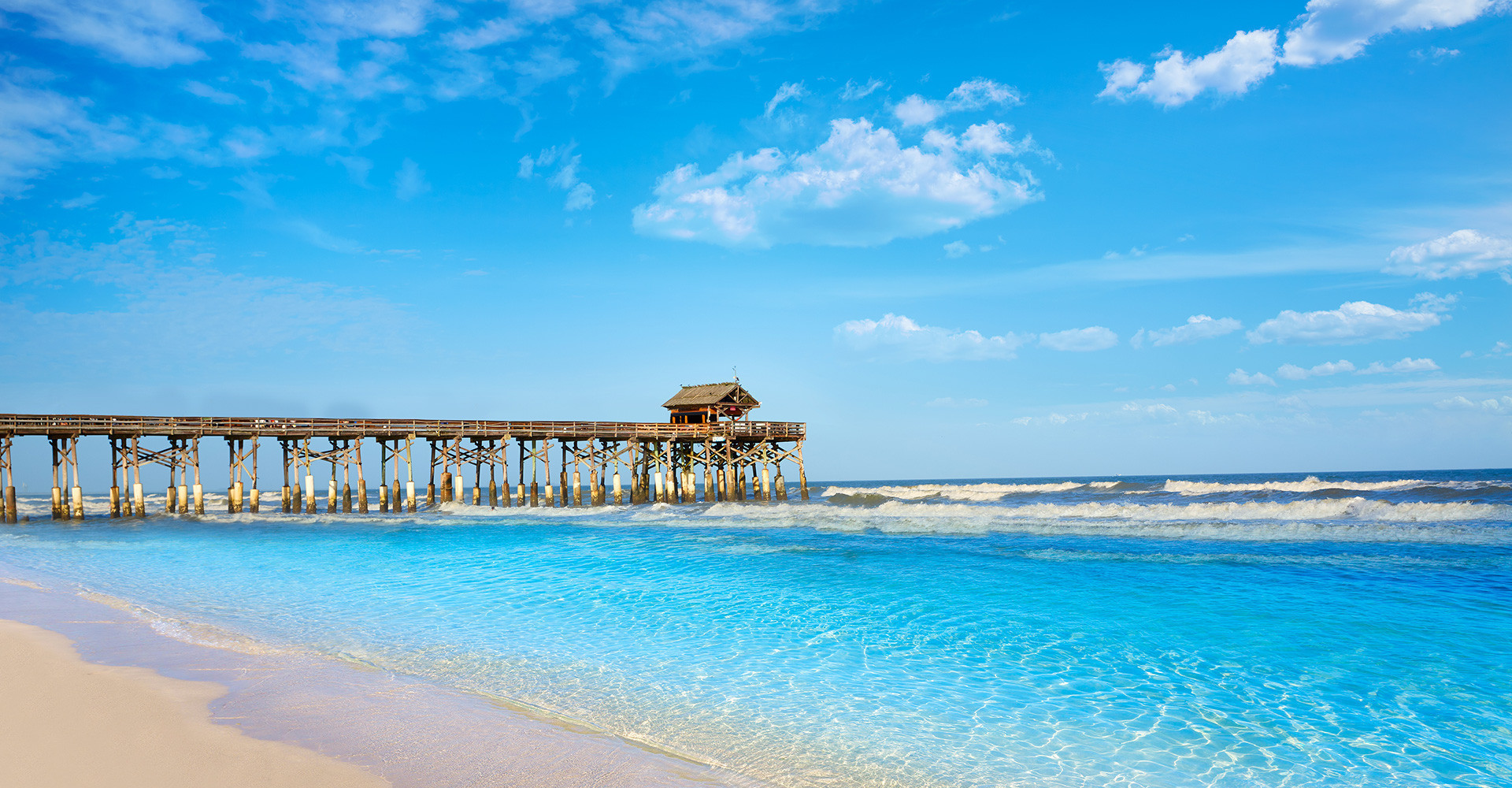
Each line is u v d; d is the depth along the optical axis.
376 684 10.25
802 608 15.23
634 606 15.82
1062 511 34.84
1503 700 9.29
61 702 8.78
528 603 16.31
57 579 20.53
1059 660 11.36
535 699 9.86
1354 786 7.21
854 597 16.14
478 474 50.00
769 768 7.71
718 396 54.16
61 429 40.66
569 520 38.69
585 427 51.12
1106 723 8.92
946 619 13.96
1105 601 14.90
